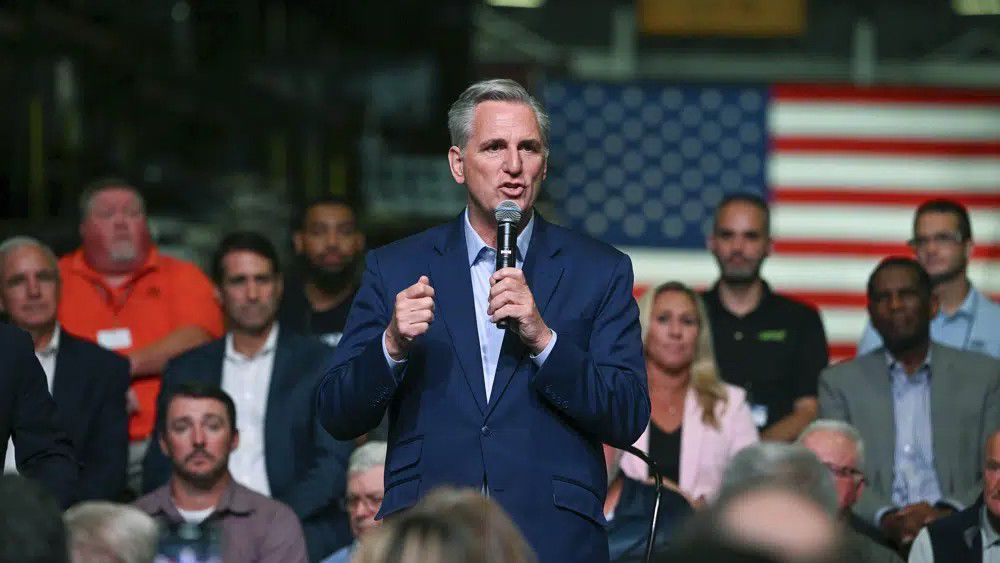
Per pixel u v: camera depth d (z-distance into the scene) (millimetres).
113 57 20953
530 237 6223
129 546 5652
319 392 6199
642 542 9203
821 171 17312
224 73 25156
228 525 9555
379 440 10703
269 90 26312
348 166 26328
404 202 23672
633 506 9344
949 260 11922
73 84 19359
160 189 20953
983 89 17125
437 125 28188
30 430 7531
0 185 17609
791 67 33719
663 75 33438
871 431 10969
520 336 5867
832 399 11148
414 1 28766
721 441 10602
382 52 28719
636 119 17766
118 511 5711
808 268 17047
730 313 12180
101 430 10539
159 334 11680
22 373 7492
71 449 7719
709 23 21141
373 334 6207
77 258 11797
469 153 6117
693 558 3254
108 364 10633
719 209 12273
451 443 5984
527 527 5926
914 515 10289
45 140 18469
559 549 5949
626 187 17734
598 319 6164
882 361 11086
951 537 9391
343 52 28766
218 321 11922
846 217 17141
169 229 17531
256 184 23172
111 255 11625
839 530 3311
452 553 3818
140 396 11391
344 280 12297
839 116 17359
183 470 9578
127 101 21516
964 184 17078
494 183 6051
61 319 11602
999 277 16766
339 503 10453
